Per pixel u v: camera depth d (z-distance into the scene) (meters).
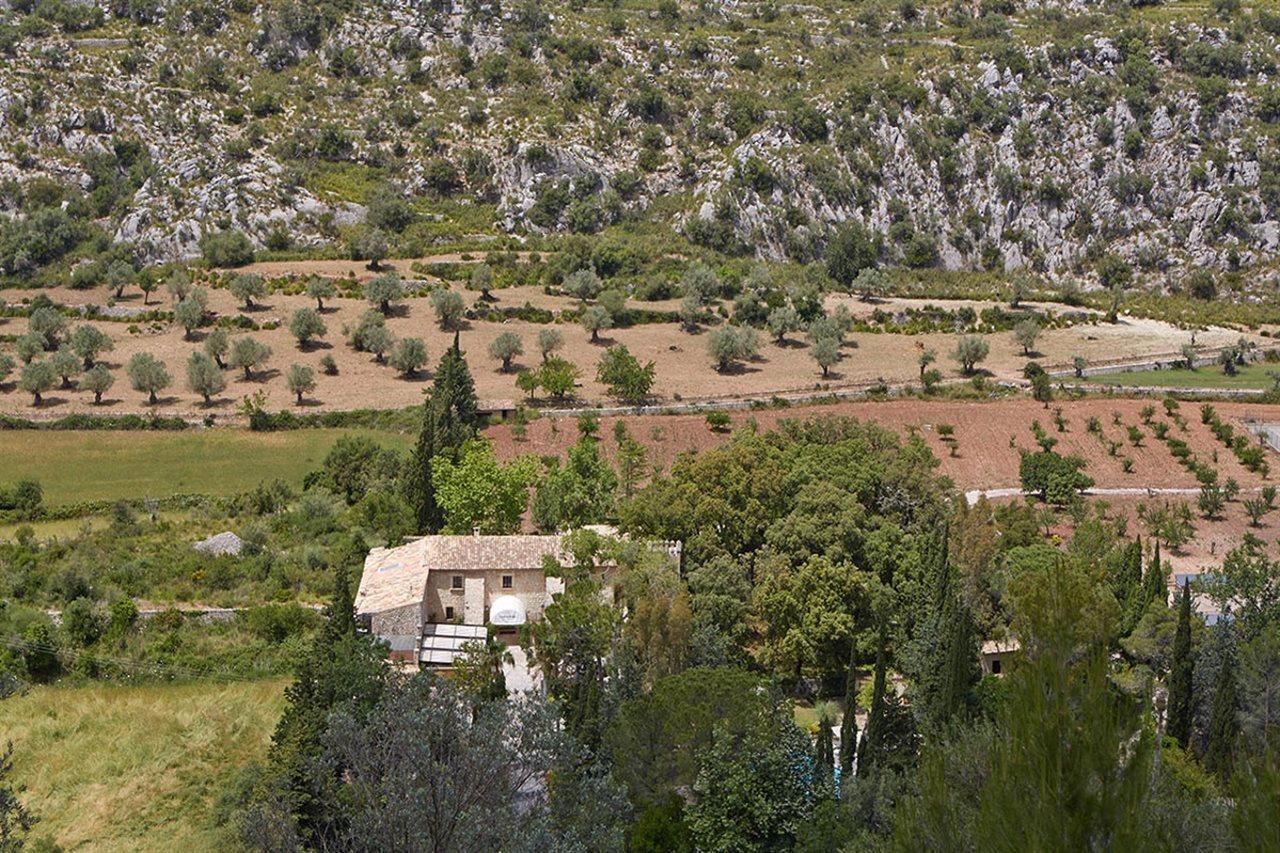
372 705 80.00
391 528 125.62
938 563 101.69
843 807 73.19
